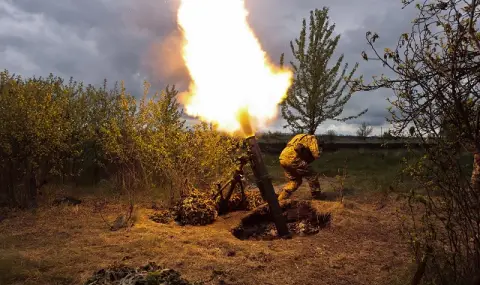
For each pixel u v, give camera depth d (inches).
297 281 173.3
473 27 121.6
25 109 304.2
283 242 227.9
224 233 243.9
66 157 351.9
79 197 331.3
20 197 309.9
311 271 183.8
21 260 190.4
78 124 363.3
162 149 300.7
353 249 214.2
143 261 192.2
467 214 144.9
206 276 176.4
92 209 295.3
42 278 173.5
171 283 145.7
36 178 332.2
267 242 228.8
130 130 311.1
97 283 146.6
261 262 195.5
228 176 298.2
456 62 125.0
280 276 178.5
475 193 143.3
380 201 302.2
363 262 195.2
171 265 187.9
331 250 213.5
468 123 127.7
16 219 270.4
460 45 126.3
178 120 326.0
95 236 232.7
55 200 315.9
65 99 334.6
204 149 303.7
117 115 361.1
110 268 160.7
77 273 179.2
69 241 224.5
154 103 313.7
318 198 325.7
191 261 193.5
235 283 169.9
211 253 206.7
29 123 303.1
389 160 497.4
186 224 265.6
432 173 149.1
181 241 223.6
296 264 192.2
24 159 311.7
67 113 346.9
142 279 143.1
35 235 235.9
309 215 289.9
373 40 135.9
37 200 316.5
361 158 537.3
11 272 177.0
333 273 182.2
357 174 442.6
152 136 305.7
